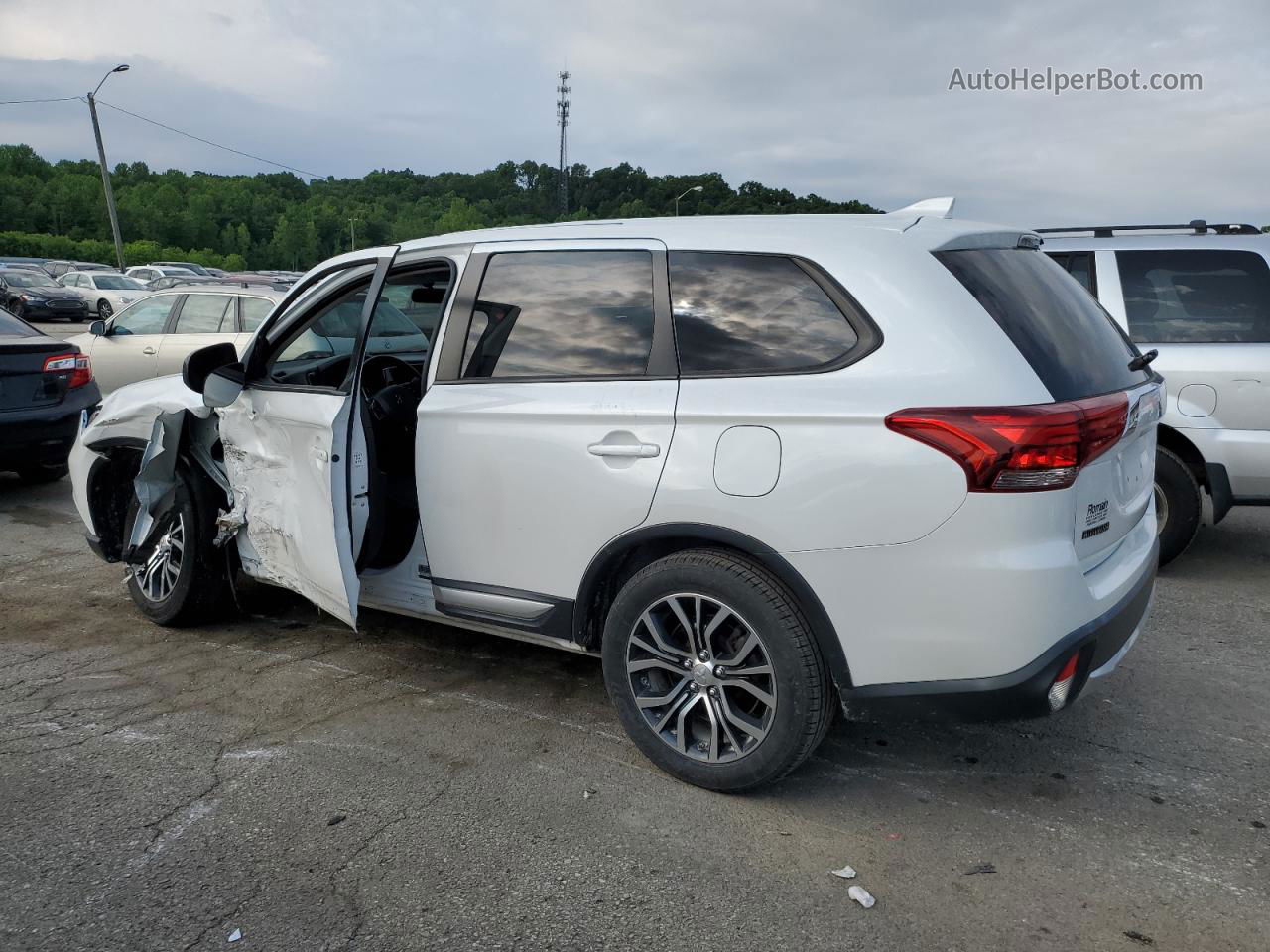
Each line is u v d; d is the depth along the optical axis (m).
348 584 3.62
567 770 3.35
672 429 3.05
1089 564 2.90
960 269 2.94
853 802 3.16
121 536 5.01
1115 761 3.44
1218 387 5.26
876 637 2.82
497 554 3.48
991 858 2.85
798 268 3.04
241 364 4.09
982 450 2.63
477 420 3.45
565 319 3.39
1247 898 2.66
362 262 3.96
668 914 2.58
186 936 2.49
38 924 2.53
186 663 4.29
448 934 2.50
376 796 3.17
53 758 3.42
